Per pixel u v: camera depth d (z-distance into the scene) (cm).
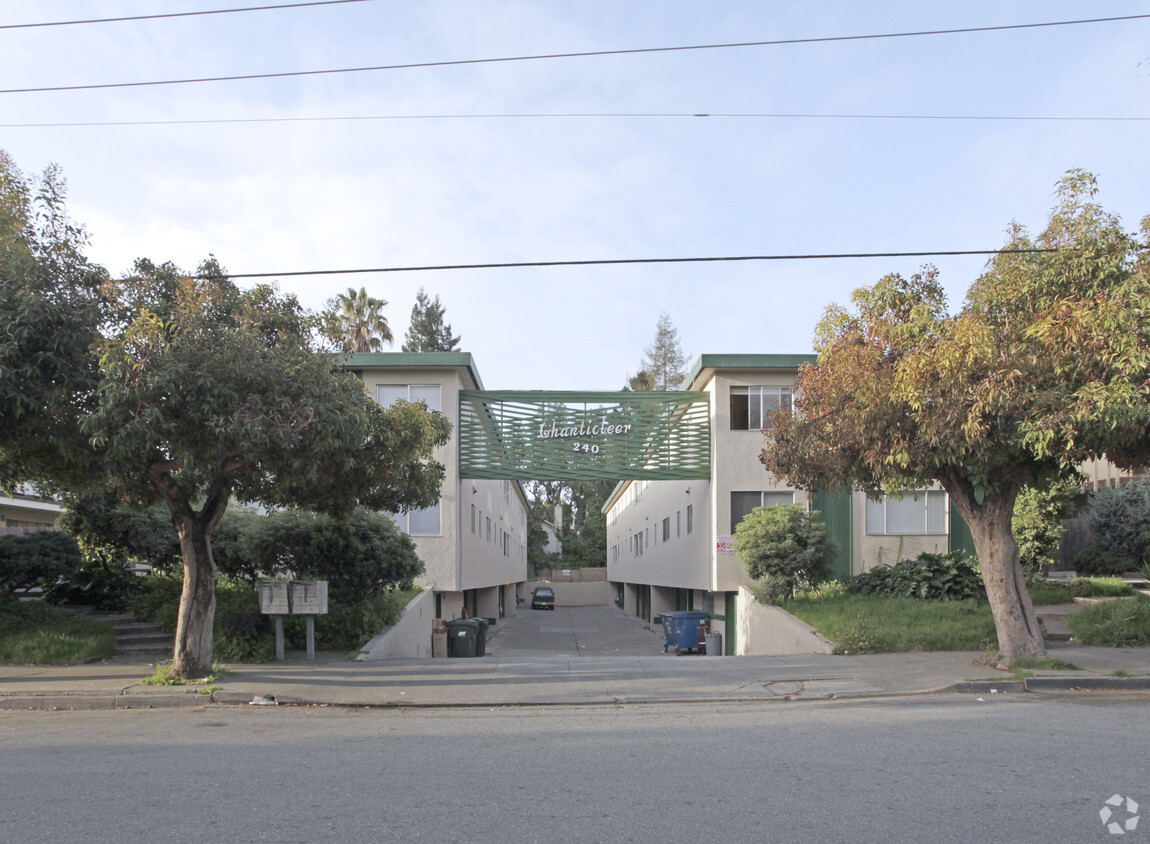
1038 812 561
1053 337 1048
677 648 2314
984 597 1844
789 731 864
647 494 3619
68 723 957
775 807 579
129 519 1666
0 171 1101
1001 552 1277
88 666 1352
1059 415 1006
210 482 1224
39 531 1681
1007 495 1272
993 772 670
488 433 2261
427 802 598
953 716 943
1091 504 2453
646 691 1173
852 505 2231
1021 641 1258
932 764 700
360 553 1583
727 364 2238
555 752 770
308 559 1570
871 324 1259
